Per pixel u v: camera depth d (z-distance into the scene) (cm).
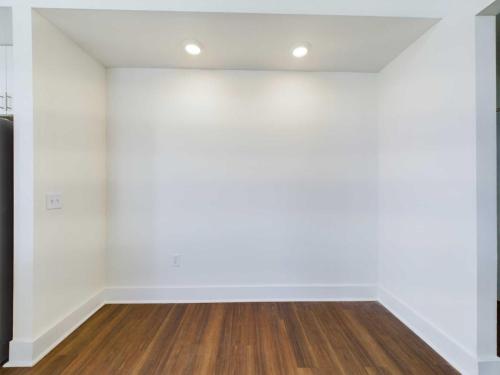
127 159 253
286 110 258
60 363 167
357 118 258
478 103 154
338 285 257
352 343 189
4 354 172
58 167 191
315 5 176
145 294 253
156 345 186
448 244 175
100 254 243
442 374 159
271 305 247
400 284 226
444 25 177
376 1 178
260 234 258
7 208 178
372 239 258
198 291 255
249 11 175
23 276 169
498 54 245
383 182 252
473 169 156
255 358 172
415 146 207
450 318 172
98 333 200
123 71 251
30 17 169
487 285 154
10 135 181
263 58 233
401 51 222
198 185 255
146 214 254
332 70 256
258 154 257
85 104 221
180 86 254
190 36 201
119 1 171
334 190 257
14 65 168
